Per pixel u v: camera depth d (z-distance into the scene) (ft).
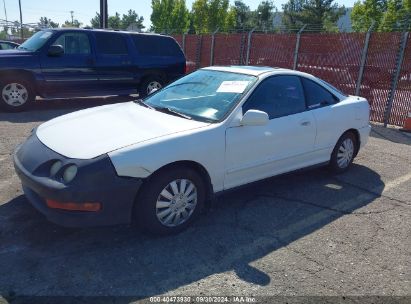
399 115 31.12
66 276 9.96
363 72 32.91
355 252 11.80
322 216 14.11
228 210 14.23
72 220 10.53
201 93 14.75
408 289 10.14
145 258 10.91
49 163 11.03
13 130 24.22
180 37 56.39
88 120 13.33
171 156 11.43
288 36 39.14
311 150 16.26
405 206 15.34
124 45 34.01
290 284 10.09
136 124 12.66
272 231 12.84
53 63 30.35
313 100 16.55
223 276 10.29
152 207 11.49
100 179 10.45
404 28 31.91
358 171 19.31
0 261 10.43
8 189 14.82
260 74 14.89
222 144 12.70
